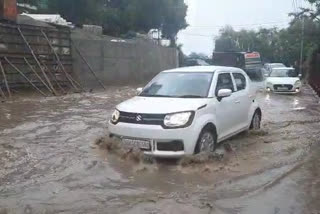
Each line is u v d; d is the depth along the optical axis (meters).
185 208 5.23
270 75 25.08
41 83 20.75
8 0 19.77
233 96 8.72
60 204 5.36
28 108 14.41
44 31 21.72
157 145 7.00
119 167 6.90
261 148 8.49
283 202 5.48
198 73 8.48
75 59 24.75
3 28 18.75
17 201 5.44
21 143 8.66
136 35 42.56
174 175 6.55
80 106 15.53
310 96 22.19
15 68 18.97
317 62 25.64
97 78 25.58
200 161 7.00
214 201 5.48
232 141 9.02
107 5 46.47
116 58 29.31
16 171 6.71
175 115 6.99
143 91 8.41
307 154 8.03
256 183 6.22
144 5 46.47
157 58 36.66
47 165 7.05
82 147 8.27
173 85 8.26
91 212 5.11
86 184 6.14
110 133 7.59
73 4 39.84
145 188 5.98
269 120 12.59
